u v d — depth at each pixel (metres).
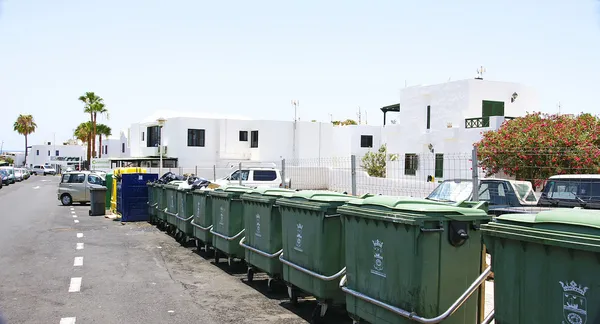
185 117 46.59
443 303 5.48
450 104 30.50
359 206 6.34
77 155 119.31
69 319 7.46
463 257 5.61
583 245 3.94
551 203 11.56
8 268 10.90
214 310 7.99
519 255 4.54
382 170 36.66
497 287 4.75
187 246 14.05
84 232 16.81
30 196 36.25
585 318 3.99
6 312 7.75
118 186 21.89
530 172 17.19
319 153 50.09
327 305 7.27
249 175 24.92
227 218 10.60
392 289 5.68
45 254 12.61
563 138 18.41
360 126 49.09
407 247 5.46
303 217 7.65
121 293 8.96
